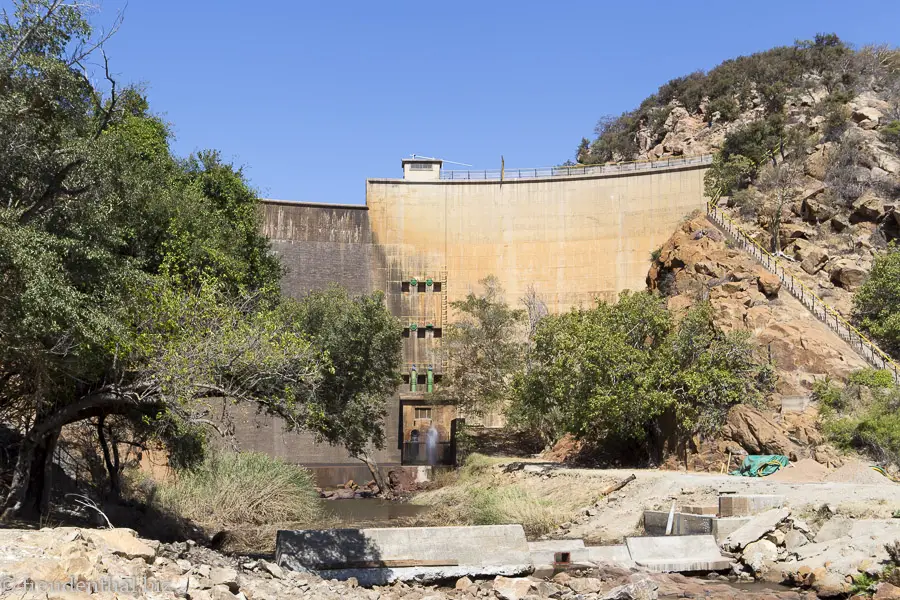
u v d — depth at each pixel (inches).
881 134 2497.5
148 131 1291.8
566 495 1322.6
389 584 704.4
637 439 1657.2
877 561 683.4
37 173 703.1
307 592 587.2
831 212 2230.6
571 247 2559.1
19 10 689.0
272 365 748.6
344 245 2561.5
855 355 1658.5
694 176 2459.4
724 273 1891.0
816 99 3380.9
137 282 743.1
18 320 608.1
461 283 2593.5
